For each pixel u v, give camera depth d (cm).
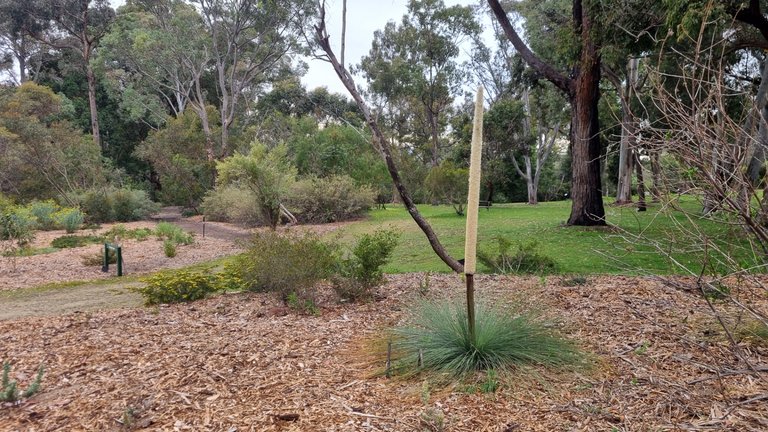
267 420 312
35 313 746
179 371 405
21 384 398
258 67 3747
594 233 1289
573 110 1484
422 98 4475
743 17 986
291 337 491
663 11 992
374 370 390
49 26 4028
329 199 2338
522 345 389
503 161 3497
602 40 1219
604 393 329
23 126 2781
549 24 1989
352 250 759
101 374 410
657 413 296
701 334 424
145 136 4575
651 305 544
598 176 1467
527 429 288
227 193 2412
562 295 616
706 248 281
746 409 292
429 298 580
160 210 3178
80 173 2945
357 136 3197
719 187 231
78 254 1472
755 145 252
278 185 2078
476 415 307
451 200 2311
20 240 1487
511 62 3519
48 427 318
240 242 830
